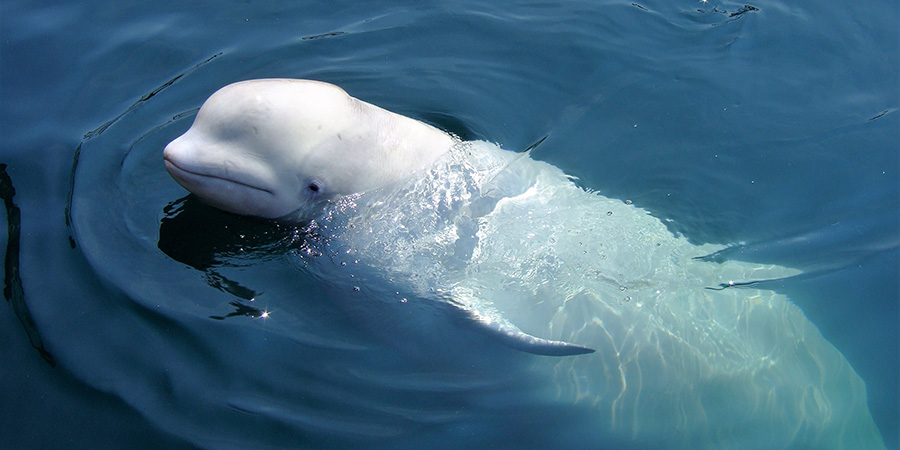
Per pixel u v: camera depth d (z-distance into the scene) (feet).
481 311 16.07
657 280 17.72
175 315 15.85
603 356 16.53
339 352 15.69
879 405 16.39
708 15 27.22
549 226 18.44
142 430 13.58
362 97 23.25
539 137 22.16
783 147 21.84
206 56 24.79
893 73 24.49
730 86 24.03
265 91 17.26
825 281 18.24
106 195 18.98
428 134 19.52
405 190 18.15
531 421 15.16
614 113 23.12
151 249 17.51
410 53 25.41
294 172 17.25
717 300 17.54
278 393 14.58
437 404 14.98
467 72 24.61
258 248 17.93
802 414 16.33
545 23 26.86
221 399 14.29
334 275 17.31
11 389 14.11
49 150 20.49
